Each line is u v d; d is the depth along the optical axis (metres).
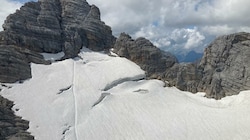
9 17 98.06
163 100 83.25
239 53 95.94
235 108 81.44
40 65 90.69
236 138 69.69
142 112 78.00
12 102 74.94
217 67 97.31
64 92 81.38
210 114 77.88
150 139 69.88
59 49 100.44
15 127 67.62
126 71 93.44
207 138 69.81
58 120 72.31
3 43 91.56
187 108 79.94
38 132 68.25
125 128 72.75
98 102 80.06
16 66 83.81
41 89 81.06
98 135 70.00
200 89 93.50
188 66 96.88
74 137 68.38
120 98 82.44
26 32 97.19
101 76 90.12
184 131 71.88
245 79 90.38
